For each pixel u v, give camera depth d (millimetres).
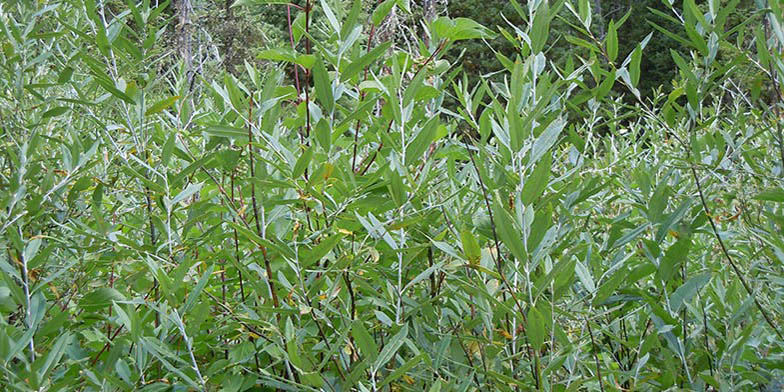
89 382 1502
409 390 1643
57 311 1826
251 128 1756
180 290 1710
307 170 1847
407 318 1747
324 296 1653
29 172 1793
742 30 1966
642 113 2213
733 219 1856
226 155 1831
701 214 1812
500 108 1644
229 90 1771
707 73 1974
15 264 1882
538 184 1379
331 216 1734
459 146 2137
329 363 1752
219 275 2057
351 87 2227
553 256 1868
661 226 1734
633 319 2018
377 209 1874
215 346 1859
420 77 1838
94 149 1890
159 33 1974
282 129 2340
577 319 1674
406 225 1647
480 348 1653
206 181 2061
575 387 1438
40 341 1628
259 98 1850
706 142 2111
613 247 1857
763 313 1682
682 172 2273
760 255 1918
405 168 1690
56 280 1938
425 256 1918
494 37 2082
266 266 1760
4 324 1446
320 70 1692
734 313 1735
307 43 2027
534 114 1561
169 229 1813
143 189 2254
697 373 1712
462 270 1832
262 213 1789
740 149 2027
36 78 2428
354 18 1835
